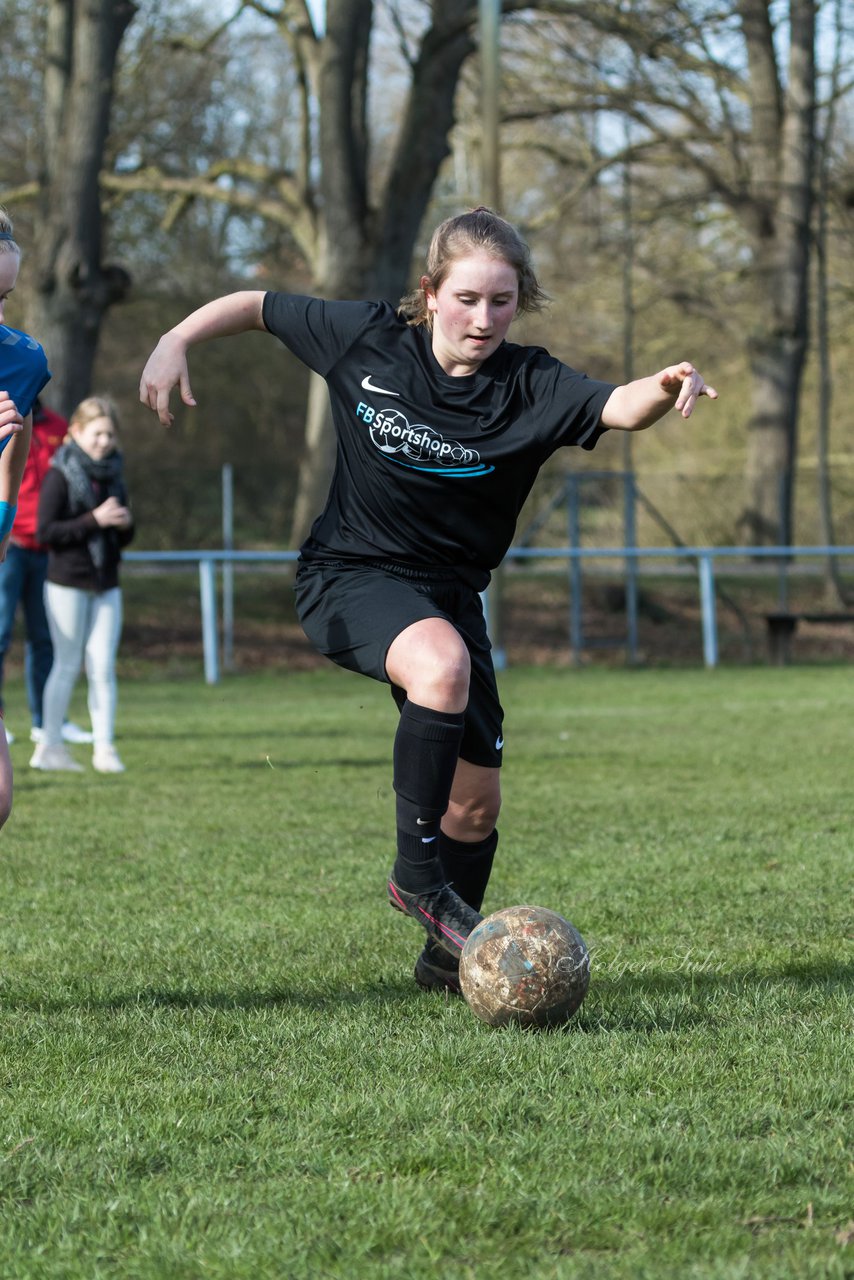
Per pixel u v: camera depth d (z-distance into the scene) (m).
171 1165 6.57
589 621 57.19
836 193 70.38
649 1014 9.00
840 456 76.00
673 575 58.00
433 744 8.68
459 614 9.45
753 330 67.06
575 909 12.46
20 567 24.34
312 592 9.45
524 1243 5.74
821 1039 8.38
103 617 22.59
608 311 79.19
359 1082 7.70
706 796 19.89
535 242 76.94
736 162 66.19
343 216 52.69
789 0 64.00
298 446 77.00
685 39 54.97
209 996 9.67
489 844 9.87
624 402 8.55
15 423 7.93
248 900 13.14
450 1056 8.07
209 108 65.56
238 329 9.53
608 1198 6.07
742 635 54.94
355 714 32.72
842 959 10.62
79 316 50.66
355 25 52.03
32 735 27.06
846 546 66.25
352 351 9.21
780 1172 6.34
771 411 66.75
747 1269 5.41
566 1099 7.35
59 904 12.96
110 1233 5.85
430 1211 5.99
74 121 50.09
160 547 56.75
